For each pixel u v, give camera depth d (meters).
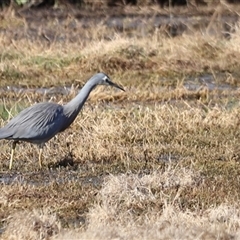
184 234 9.68
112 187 11.52
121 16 27.38
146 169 12.87
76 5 28.70
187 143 14.14
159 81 18.81
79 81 18.61
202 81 19.00
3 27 24.97
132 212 10.96
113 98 17.16
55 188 11.88
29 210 10.88
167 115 15.41
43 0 28.42
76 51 20.67
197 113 15.53
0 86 18.41
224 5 28.59
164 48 20.84
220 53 20.77
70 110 12.84
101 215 10.55
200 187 11.92
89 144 13.70
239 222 10.23
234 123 15.10
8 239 9.88
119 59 19.75
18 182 12.12
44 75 19.23
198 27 25.23
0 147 13.67
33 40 22.64
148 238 9.63
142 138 14.31
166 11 28.23
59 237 9.73
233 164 13.06
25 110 12.65
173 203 11.11
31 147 13.60
